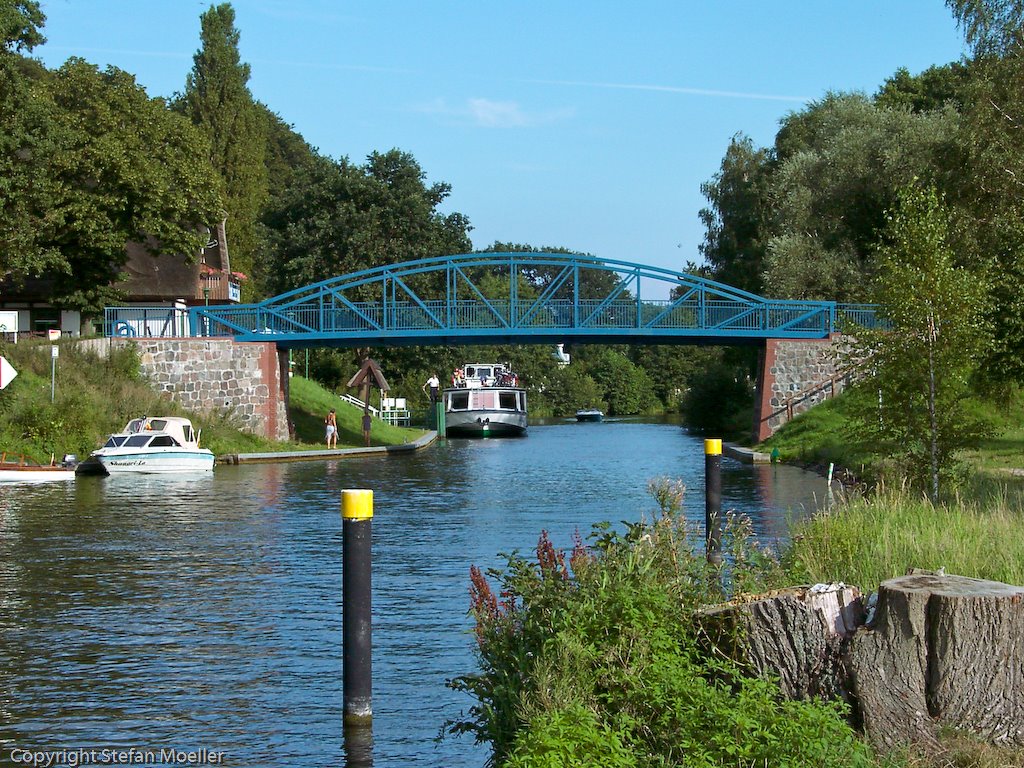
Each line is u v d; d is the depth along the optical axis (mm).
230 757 10297
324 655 13742
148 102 52844
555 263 54906
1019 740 7629
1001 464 30172
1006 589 7887
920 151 55281
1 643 14312
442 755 10242
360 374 63031
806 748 7066
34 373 46938
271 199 90125
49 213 48062
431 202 88750
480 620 10227
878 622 7949
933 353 21141
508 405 79688
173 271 62094
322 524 26141
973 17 40750
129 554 21469
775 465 43406
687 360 143500
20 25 44906
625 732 7641
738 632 8422
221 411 52656
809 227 59625
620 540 10258
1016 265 27125
